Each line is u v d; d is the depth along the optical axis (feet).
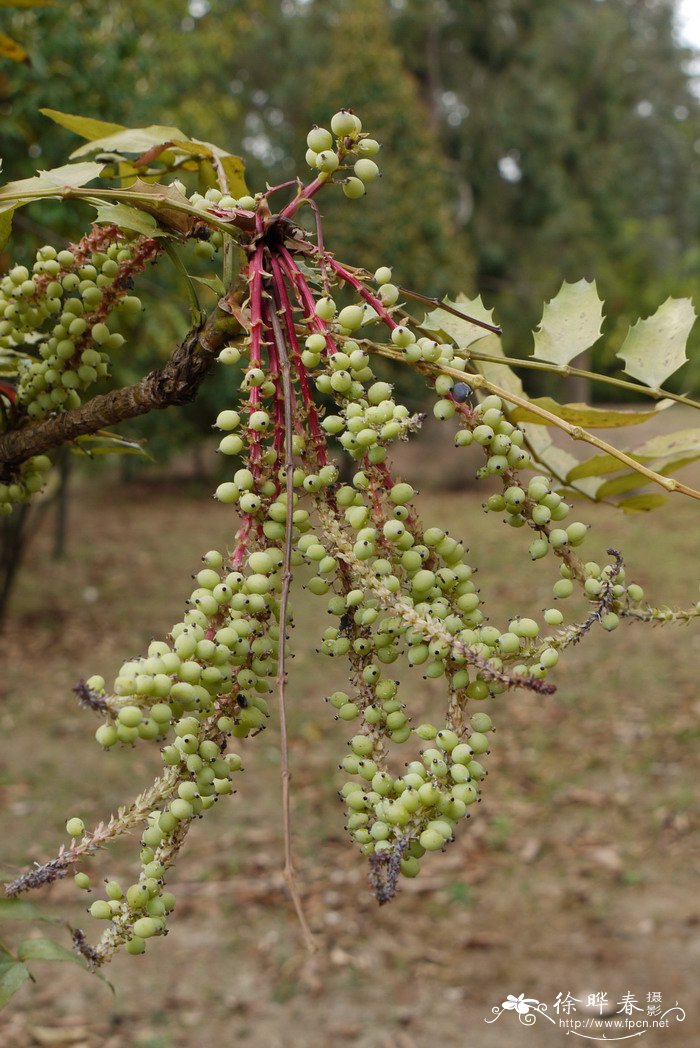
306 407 2.76
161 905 2.47
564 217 56.95
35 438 3.50
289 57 58.08
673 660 23.80
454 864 15.03
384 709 2.58
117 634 27.04
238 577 2.49
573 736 19.60
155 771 17.97
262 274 2.81
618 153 60.75
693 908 13.57
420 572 2.61
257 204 2.96
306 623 27.22
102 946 2.45
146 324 19.29
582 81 59.98
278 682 2.36
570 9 58.90
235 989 12.10
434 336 3.27
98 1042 10.97
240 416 2.72
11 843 14.87
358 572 2.56
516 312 55.98
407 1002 11.87
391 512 2.68
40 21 18.13
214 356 3.07
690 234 76.18
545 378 53.16
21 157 18.39
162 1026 11.37
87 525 45.11
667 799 16.72
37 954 2.73
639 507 3.97
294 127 57.06
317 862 15.02
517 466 2.77
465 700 2.59
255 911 13.75
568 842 15.57
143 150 4.13
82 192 3.18
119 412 3.28
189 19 38.83
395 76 44.78
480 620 2.69
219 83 52.60
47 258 3.43
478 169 57.62
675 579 31.01
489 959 12.69
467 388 2.82
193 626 2.43
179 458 65.87
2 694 21.75
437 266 43.80
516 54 57.00
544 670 2.56
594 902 13.87
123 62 21.06
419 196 43.37
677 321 3.46
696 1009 11.39
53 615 28.60
